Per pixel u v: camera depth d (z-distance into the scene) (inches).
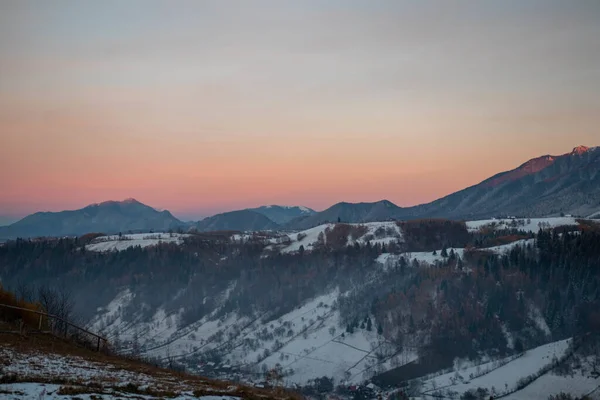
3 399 834.8
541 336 6648.6
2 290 2271.2
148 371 1635.1
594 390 4852.4
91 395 949.8
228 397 1183.6
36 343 1763.0
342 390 5659.5
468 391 5241.1
